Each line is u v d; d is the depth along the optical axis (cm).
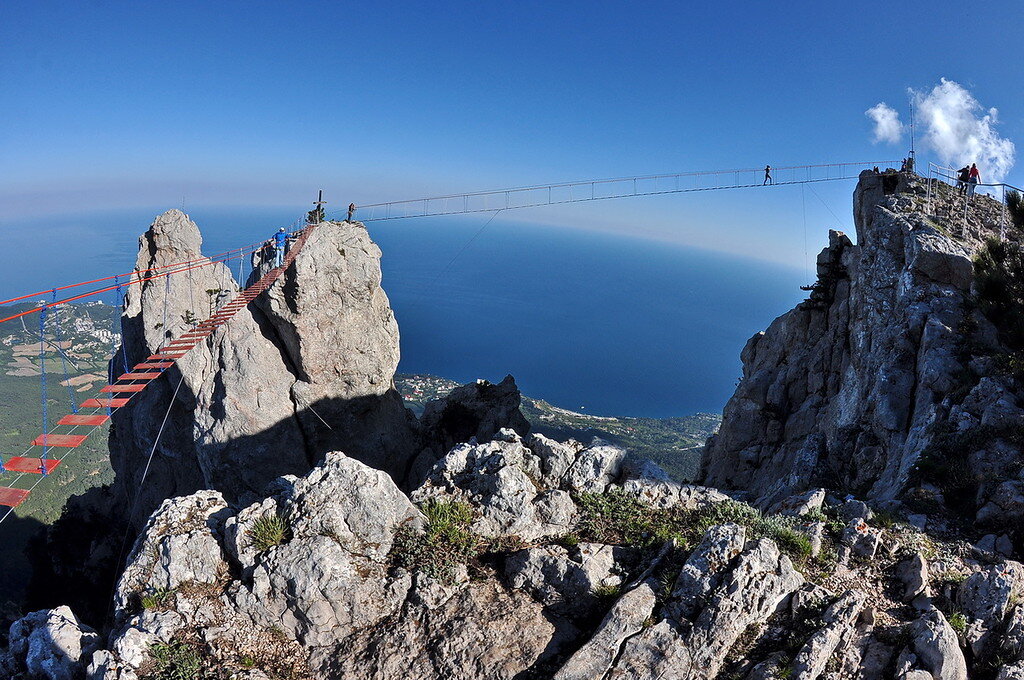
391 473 5075
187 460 4778
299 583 1634
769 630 1544
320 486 1831
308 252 4503
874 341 3456
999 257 3186
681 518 1966
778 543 1827
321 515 1783
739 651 1516
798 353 4475
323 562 1664
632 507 1984
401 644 1598
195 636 1603
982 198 4497
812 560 1781
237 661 1563
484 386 5744
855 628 1555
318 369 4622
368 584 1673
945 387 2850
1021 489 2098
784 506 2111
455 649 1579
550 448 2116
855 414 3359
